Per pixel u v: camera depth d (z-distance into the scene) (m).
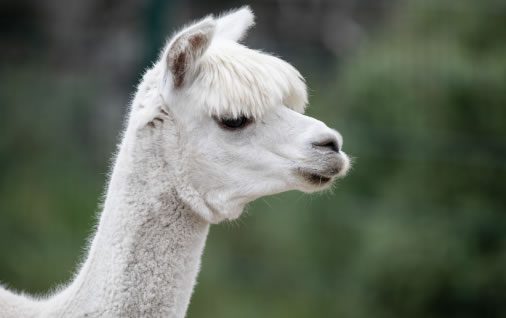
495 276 45.50
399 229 46.06
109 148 54.06
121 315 16.88
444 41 47.72
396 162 46.47
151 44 45.22
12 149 52.09
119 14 66.38
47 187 50.97
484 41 47.78
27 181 51.00
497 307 46.00
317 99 50.53
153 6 45.31
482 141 45.81
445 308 46.38
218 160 17.47
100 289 16.89
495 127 46.41
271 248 46.91
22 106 53.34
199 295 44.66
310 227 46.88
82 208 50.12
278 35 65.12
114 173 17.56
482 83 46.25
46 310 17.19
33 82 54.22
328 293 46.16
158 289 17.16
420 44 47.91
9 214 48.72
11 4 63.53
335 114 48.41
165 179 17.34
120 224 17.16
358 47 54.72
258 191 17.58
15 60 61.53
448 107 46.62
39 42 62.97
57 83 54.72
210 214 17.52
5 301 17.28
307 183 17.70
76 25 65.06
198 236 17.59
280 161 17.56
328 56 62.69
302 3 65.94
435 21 48.19
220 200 17.53
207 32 17.06
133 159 17.36
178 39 17.08
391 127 46.97
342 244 46.75
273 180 17.62
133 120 17.62
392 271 45.97
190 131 17.41
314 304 45.72
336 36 64.69
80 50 63.88
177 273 17.34
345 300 46.03
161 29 45.28
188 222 17.48
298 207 47.00
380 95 47.28
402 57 47.47
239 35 19.00
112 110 57.78
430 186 46.25
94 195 51.25
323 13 66.00
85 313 16.86
